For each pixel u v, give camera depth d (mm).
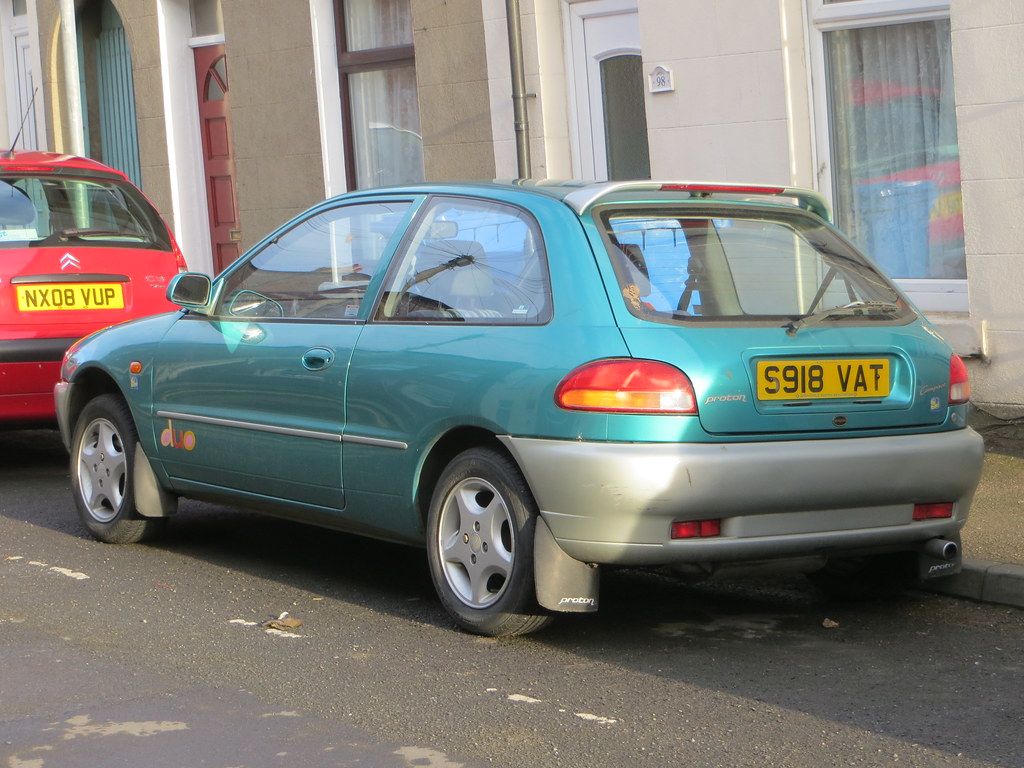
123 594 6988
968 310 10086
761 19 10781
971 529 7535
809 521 5895
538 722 5129
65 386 8336
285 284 7203
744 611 6723
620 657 5941
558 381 5781
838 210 10875
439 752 4824
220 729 5051
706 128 11180
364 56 14445
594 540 5715
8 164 10203
